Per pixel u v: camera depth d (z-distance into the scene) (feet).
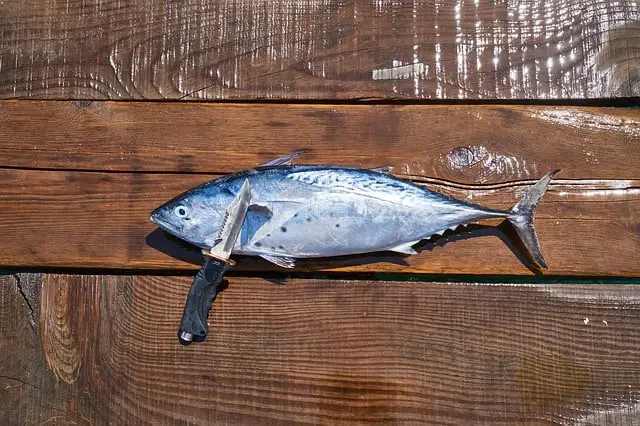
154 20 3.93
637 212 3.73
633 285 3.67
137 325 3.70
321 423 3.62
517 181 3.76
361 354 3.65
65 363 3.69
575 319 3.66
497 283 3.69
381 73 3.87
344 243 3.58
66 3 3.96
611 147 3.78
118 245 3.75
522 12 3.90
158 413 3.65
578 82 3.85
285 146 3.81
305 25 3.91
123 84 3.89
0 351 3.71
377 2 3.92
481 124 3.80
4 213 3.78
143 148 3.81
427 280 3.83
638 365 3.63
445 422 3.61
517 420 3.60
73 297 3.73
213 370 3.66
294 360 3.66
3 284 3.74
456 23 3.90
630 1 3.89
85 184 3.79
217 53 3.90
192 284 3.63
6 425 3.67
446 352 3.65
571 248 3.71
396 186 3.57
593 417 3.60
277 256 3.60
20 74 3.91
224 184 3.60
